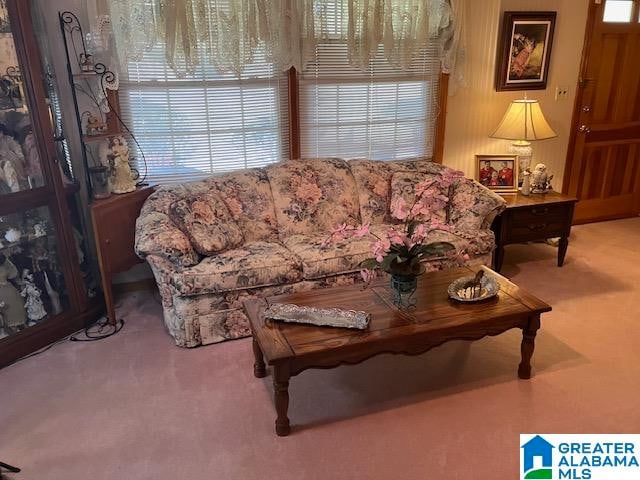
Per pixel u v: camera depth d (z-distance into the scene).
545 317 3.03
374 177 3.50
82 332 2.97
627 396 2.31
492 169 3.92
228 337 2.83
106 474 1.92
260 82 3.48
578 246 4.21
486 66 3.91
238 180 3.24
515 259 3.95
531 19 3.83
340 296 2.42
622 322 2.96
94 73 2.88
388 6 3.44
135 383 2.47
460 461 1.95
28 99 2.58
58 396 2.38
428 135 4.05
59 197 2.77
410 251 2.19
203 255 2.82
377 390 2.39
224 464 1.96
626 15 4.21
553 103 4.21
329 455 2.00
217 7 3.10
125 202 3.03
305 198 3.30
